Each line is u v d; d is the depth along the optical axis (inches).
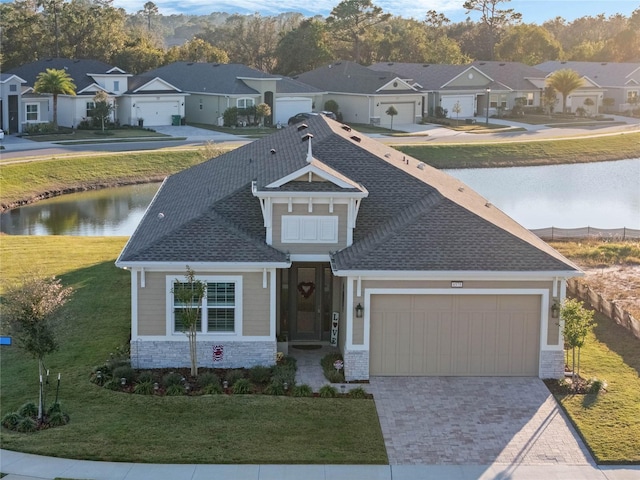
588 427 767.7
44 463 682.8
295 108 3385.8
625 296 1258.0
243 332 897.5
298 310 989.2
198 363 899.4
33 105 2984.7
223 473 672.4
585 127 3597.4
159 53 4202.8
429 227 916.0
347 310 876.0
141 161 2491.4
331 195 902.4
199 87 3351.4
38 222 1888.5
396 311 885.2
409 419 785.6
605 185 2476.6
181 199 1126.4
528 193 2321.6
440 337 892.0
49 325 774.5
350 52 4955.7
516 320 892.0
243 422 765.3
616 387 869.8
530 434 759.1
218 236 903.7
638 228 1876.2
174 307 886.4
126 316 1086.4
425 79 3779.5
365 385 868.0
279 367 890.7
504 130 3400.6
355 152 1061.8
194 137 2923.2
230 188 1029.2
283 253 905.5
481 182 2495.1
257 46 5088.6
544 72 4128.9
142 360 892.0
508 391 858.1
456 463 700.0
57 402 782.5
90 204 2116.1
